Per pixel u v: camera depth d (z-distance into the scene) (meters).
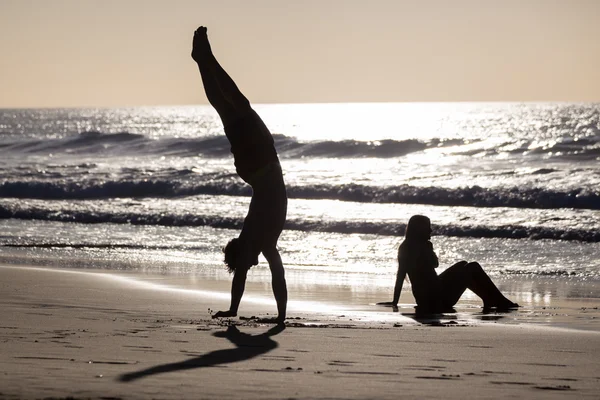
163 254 21.55
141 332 8.83
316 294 14.22
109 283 15.05
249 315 10.98
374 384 6.11
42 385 5.83
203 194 38.88
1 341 8.05
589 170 40.56
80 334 8.59
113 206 34.38
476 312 11.91
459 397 5.69
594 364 7.18
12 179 43.97
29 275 16.16
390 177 41.03
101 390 5.67
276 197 9.82
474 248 22.56
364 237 25.52
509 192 32.41
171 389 5.74
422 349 7.95
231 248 10.14
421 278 12.09
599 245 22.56
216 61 9.81
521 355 7.66
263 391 5.74
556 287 15.55
